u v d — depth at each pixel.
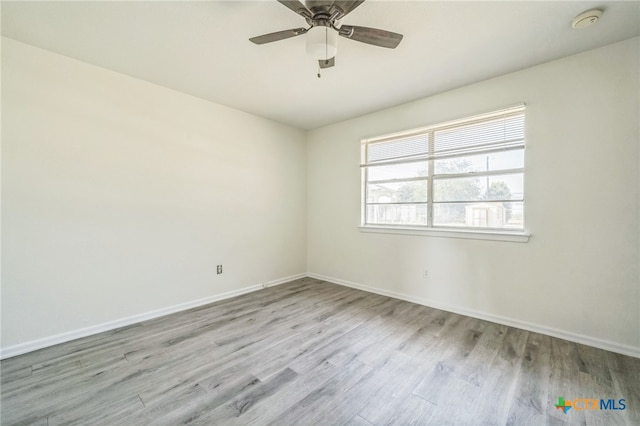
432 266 3.29
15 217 2.24
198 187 3.36
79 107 2.52
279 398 1.70
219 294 3.56
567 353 2.21
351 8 1.57
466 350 2.27
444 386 1.81
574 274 2.42
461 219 3.13
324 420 1.52
